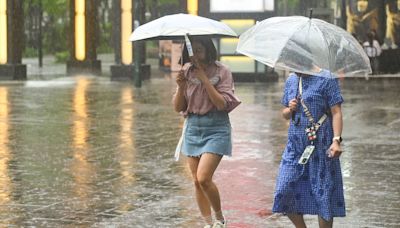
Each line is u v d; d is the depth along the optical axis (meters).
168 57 70.69
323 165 11.91
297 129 12.04
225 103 13.24
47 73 67.88
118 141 25.94
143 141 25.95
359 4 65.44
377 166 21.11
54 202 16.62
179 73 13.51
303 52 11.34
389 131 28.53
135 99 41.09
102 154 23.19
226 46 54.78
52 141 25.83
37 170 20.48
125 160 22.12
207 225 13.95
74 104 38.31
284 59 11.34
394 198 17.02
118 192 17.67
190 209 15.97
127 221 14.94
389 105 38.34
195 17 13.30
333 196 11.95
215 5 54.84
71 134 27.55
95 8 65.44
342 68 11.45
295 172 11.95
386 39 67.75
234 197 17.16
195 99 13.42
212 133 13.41
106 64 86.81
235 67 54.84
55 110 35.44
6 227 14.43
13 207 16.12
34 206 16.22
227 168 20.80
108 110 35.56
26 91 46.31
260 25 11.91
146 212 15.70
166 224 14.71
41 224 14.66
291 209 12.05
